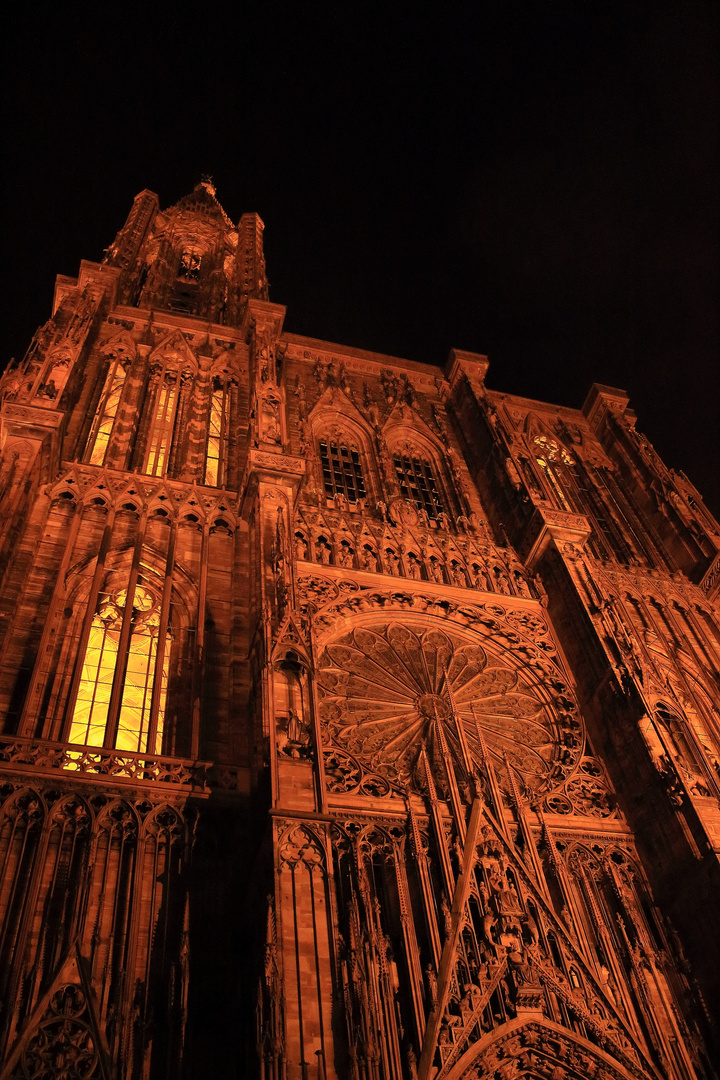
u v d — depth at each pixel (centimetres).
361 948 2289
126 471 3694
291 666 2848
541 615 3856
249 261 6334
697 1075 2430
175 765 2645
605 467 5303
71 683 2830
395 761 3092
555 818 3002
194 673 2984
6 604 2941
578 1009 2442
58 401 3584
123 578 3338
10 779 2444
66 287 4844
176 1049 2077
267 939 2119
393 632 3569
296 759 2572
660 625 4109
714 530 4531
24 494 3180
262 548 3259
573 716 3438
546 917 2630
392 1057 2166
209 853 2488
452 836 2734
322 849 2350
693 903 2723
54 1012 2070
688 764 3102
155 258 6369
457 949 2456
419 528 4125
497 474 4594
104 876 2347
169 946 2266
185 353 4672
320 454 4622
